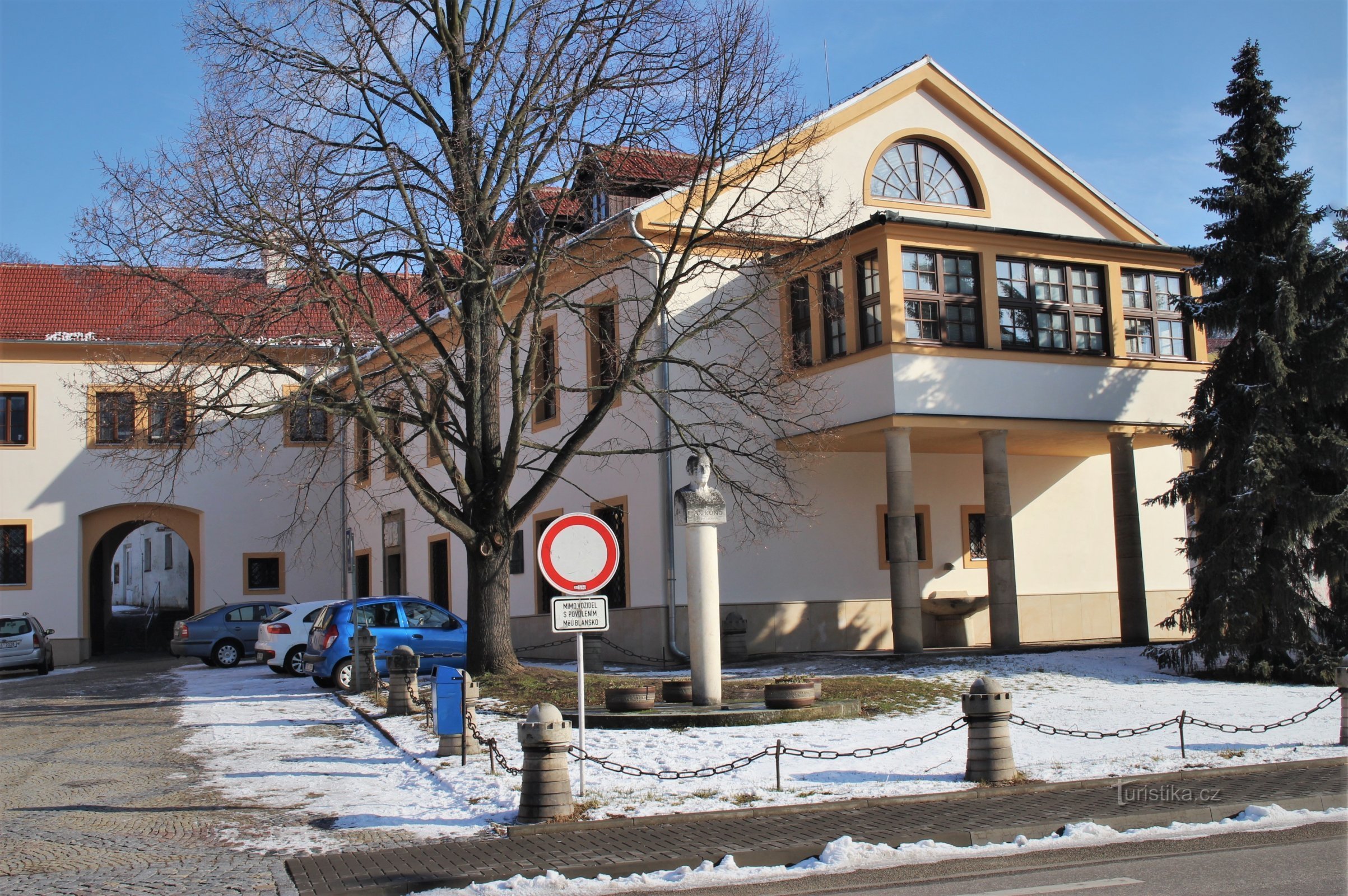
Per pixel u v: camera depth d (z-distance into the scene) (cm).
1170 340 2452
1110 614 2733
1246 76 1970
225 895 751
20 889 780
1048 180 2686
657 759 1209
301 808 1059
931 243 2173
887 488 2209
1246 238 1972
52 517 3600
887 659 2036
